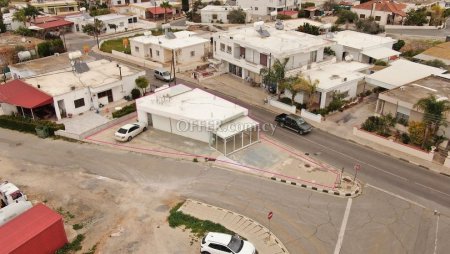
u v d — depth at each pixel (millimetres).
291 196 32156
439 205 31156
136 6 108188
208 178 34750
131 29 94750
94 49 77688
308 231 28219
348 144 40812
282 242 27141
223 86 57188
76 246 26812
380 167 36469
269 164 36906
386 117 42000
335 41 58031
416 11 95250
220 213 30094
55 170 36438
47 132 43250
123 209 30734
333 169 36094
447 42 70438
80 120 46344
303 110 46875
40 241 25047
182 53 67188
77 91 46969
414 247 26859
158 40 69875
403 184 33875
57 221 25859
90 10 109188
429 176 35062
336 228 28531
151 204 31312
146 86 52438
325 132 43438
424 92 43438
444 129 39188
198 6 114438
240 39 57906
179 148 39844
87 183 34281
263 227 28531
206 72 61375
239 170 35906
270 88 53906
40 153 39562
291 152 39094
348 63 57875
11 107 47625
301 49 52906
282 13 100812
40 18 94688
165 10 103438
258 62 55656
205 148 39719
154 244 26969
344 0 117500
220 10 99625
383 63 60281
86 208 30922
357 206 30984
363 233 28062
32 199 32062
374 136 41000
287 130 43969
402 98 41625
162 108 42062
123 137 40812
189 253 26125
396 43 73625
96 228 28641
